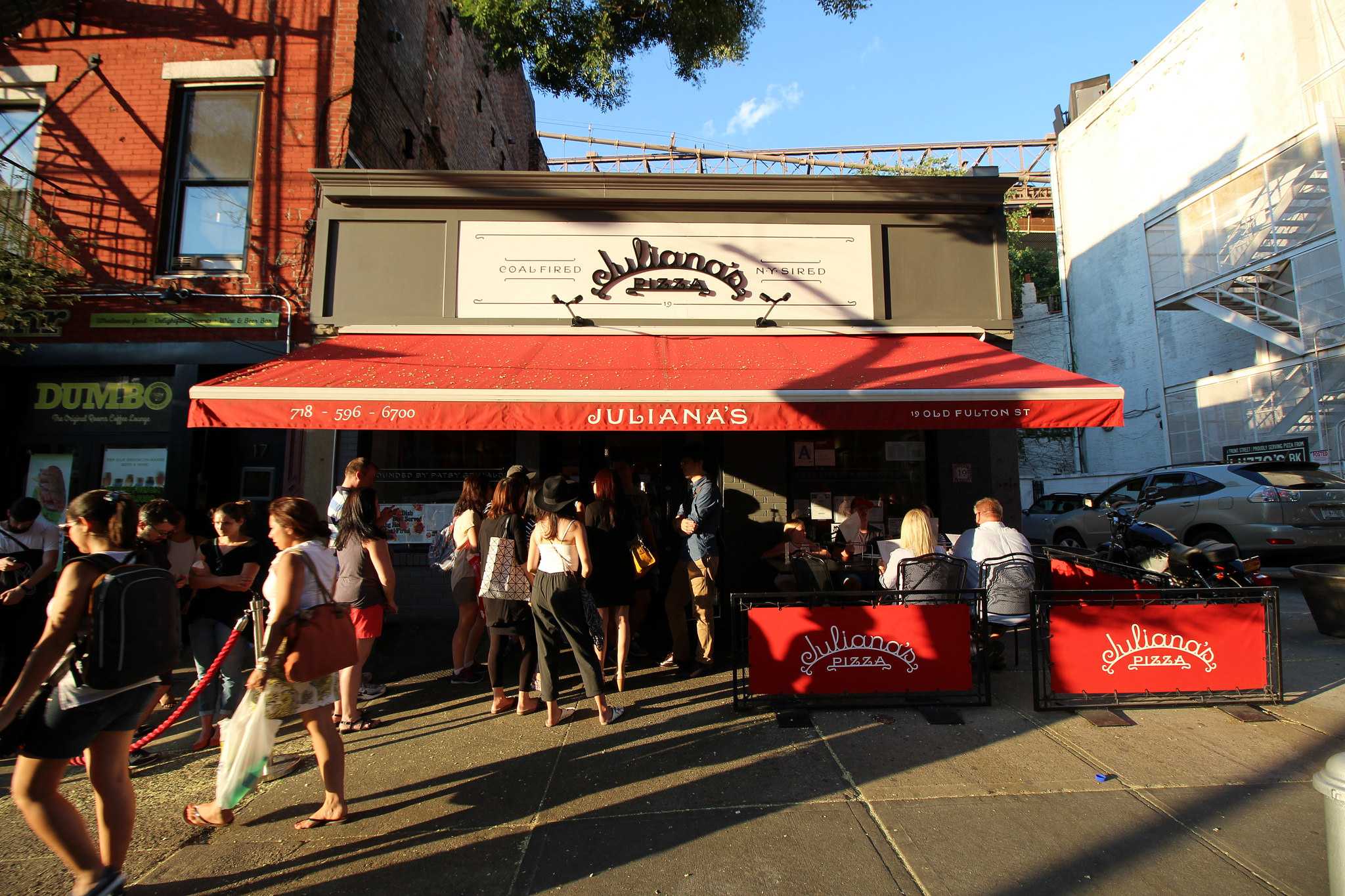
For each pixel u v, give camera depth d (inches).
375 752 177.9
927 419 224.8
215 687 187.3
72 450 313.3
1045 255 1133.1
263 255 311.6
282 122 319.6
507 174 298.4
